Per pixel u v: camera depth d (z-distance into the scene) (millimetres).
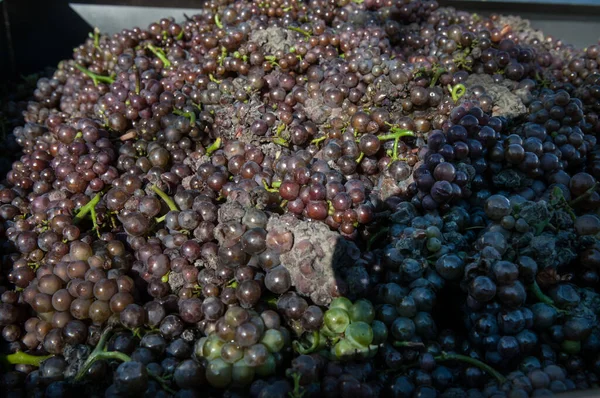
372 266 269
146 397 226
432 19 448
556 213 283
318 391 224
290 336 247
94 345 257
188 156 338
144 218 286
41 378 244
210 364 228
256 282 246
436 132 306
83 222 308
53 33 496
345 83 346
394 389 232
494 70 379
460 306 262
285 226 249
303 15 424
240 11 423
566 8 521
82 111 407
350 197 270
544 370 233
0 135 411
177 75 388
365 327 235
